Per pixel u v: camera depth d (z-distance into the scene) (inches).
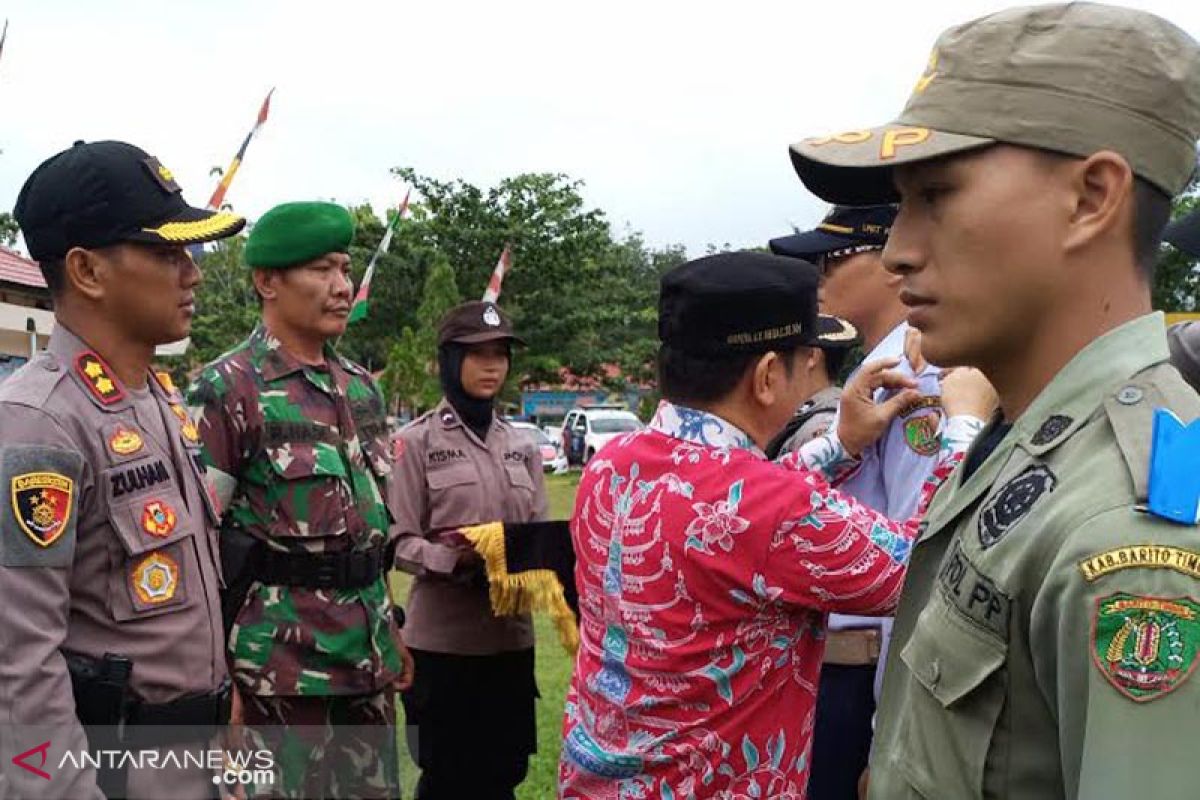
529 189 956.0
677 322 67.6
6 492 74.4
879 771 46.1
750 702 63.7
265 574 112.4
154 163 88.8
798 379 68.9
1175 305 437.7
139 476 83.5
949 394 70.8
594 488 71.2
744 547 62.3
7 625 73.4
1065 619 35.5
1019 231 41.1
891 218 93.9
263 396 114.0
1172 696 33.0
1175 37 41.2
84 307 85.1
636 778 65.8
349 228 120.4
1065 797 36.7
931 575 45.9
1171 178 41.3
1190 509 34.5
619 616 67.0
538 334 960.3
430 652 143.3
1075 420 39.9
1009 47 41.4
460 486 146.6
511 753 145.6
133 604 81.7
